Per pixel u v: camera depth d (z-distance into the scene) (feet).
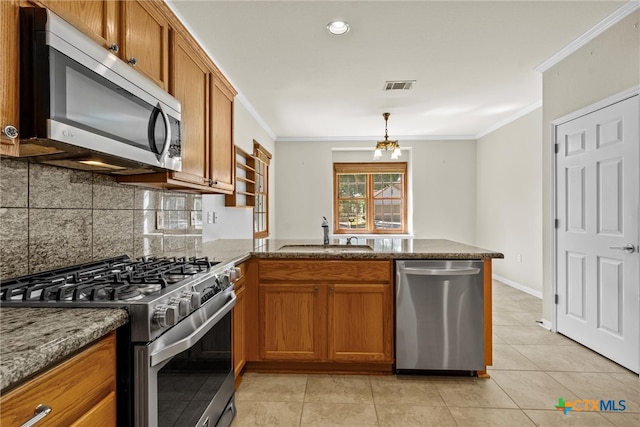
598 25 8.30
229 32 8.53
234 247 8.86
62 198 4.87
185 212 8.66
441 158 20.04
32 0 3.23
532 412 6.23
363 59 10.05
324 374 7.77
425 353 7.36
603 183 8.50
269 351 7.64
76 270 4.87
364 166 20.76
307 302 7.58
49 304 3.34
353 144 20.26
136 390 3.33
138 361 3.33
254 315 7.67
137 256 6.63
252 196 14.30
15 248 4.13
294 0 7.28
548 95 10.50
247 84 11.93
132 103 4.42
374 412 6.26
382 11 7.68
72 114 3.43
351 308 7.52
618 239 8.07
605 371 7.79
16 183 4.15
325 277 7.53
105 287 3.84
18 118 3.12
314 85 12.07
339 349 7.55
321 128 18.21
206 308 4.66
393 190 20.84
